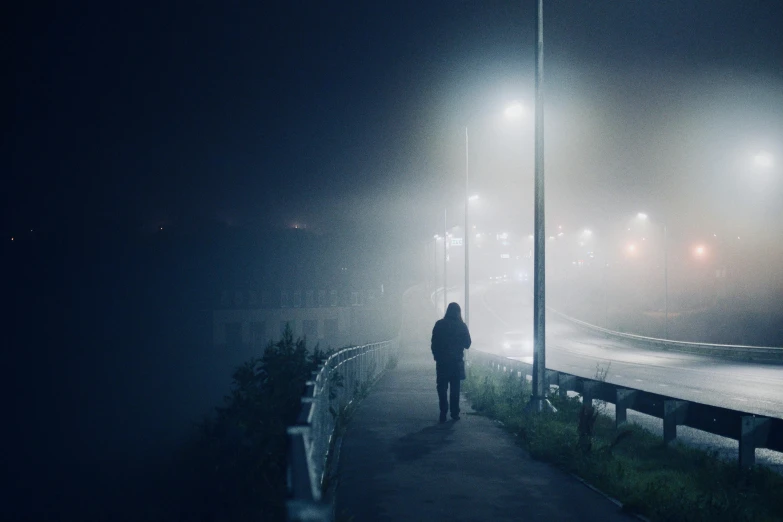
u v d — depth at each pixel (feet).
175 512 38.50
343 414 49.32
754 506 27.71
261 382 36.45
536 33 56.65
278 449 29.45
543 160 56.08
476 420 52.06
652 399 42.27
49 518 63.98
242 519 29.22
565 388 59.11
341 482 31.12
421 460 36.22
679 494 26.73
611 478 30.37
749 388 84.79
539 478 32.01
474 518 25.25
